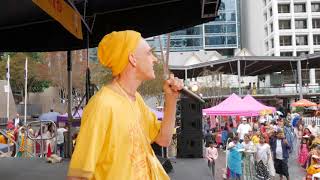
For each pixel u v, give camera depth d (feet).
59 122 57.93
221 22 347.97
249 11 346.33
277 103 181.78
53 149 40.65
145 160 5.85
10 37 28.32
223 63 151.94
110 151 5.47
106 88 5.85
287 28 260.01
